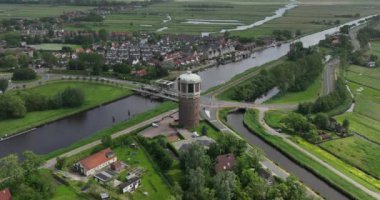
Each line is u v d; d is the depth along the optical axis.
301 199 190.00
